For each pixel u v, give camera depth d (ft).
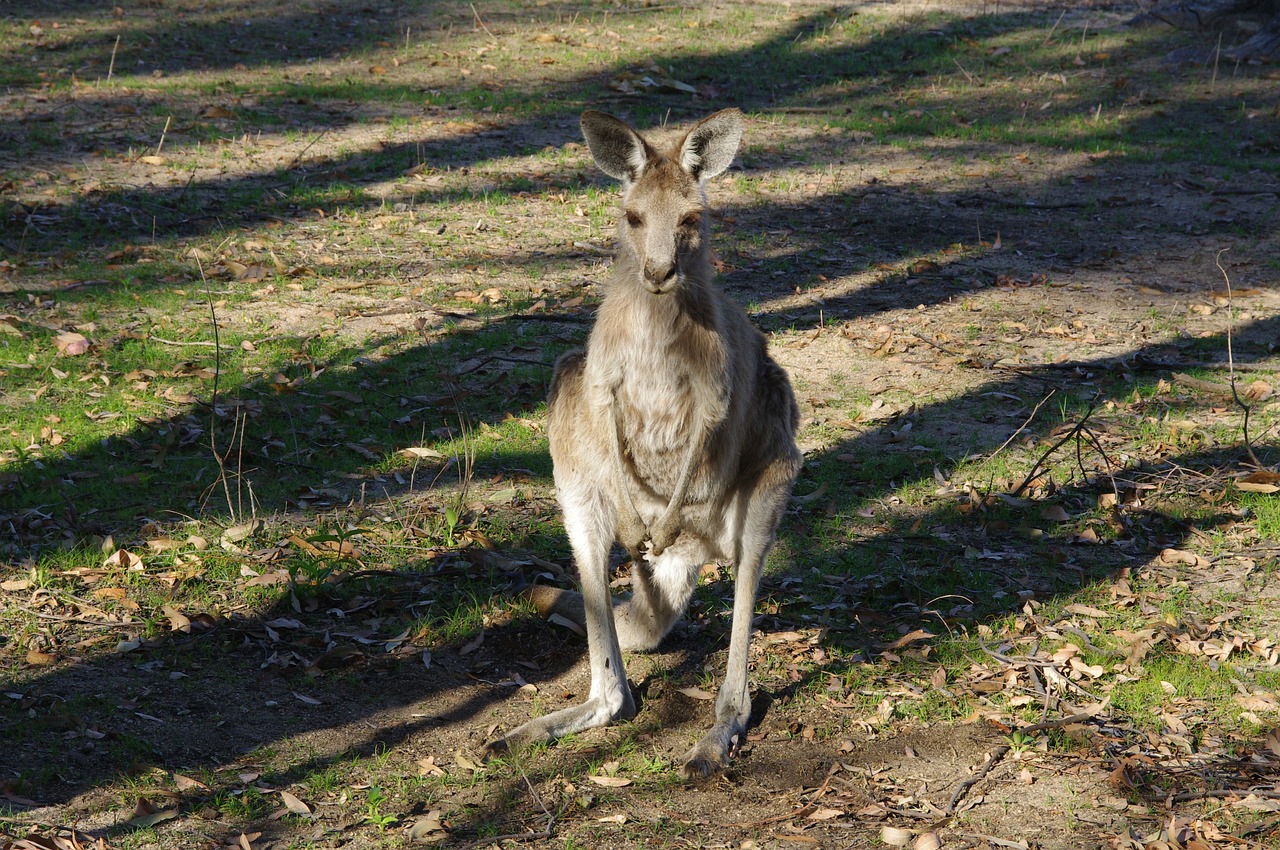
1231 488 27.32
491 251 42.50
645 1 82.69
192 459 27.73
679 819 17.11
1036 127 59.98
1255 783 17.60
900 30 77.25
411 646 21.61
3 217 42.22
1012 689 20.33
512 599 22.98
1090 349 35.81
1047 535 25.94
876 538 25.91
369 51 68.95
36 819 16.25
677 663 21.76
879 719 19.57
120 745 18.12
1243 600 23.20
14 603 21.79
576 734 19.44
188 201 45.29
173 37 68.54
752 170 53.11
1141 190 51.31
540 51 70.03
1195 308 38.78
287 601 22.43
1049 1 86.43
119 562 23.08
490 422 30.45
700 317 18.49
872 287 40.68
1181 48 72.79
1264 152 56.29
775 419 19.77
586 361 19.33
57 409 29.50
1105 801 17.26
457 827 16.80
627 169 19.10
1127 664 21.07
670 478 19.58
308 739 18.80
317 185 48.03
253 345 33.88
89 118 54.03
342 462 28.17
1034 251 44.37
